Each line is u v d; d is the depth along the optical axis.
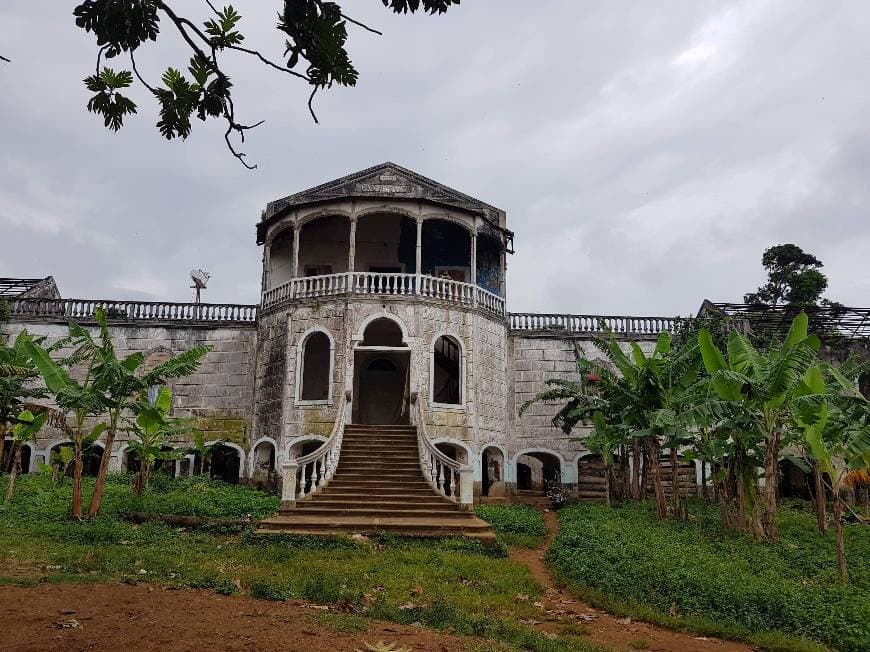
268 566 12.25
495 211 29.98
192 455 28.30
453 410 25.41
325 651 7.00
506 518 19.41
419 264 25.95
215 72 5.43
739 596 10.25
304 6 5.01
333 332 25.25
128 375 17.34
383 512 17.27
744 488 17.77
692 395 17.97
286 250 30.41
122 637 6.83
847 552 14.62
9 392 19.17
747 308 30.11
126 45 5.20
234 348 29.34
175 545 14.16
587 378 25.62
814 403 13.92
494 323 28.16
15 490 20.44
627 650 8.50
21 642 6.47
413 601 10.17
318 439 24.45
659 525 18.17
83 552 12.80
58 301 29.22
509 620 9.48
